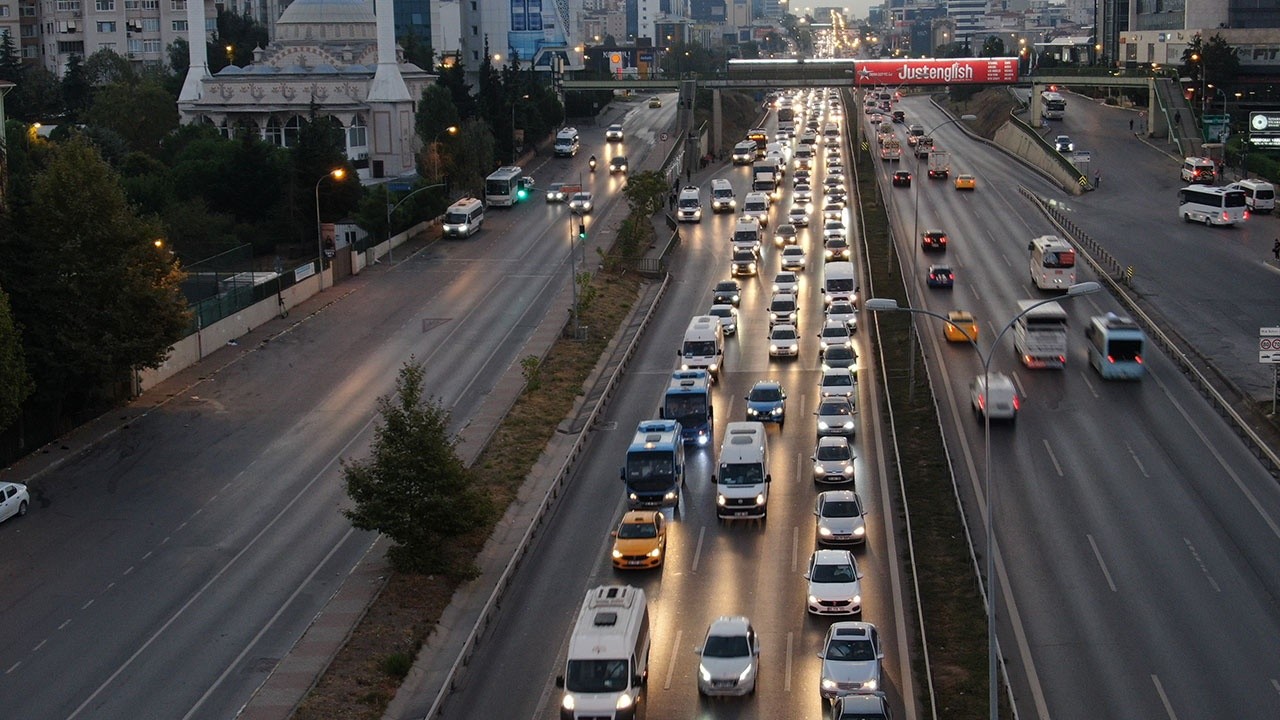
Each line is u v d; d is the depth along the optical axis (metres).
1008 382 74.56
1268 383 79.94
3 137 100.38
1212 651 47.44
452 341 99.12
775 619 51.72
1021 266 116.62
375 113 176.88
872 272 116.31
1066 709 43.47
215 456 74.81
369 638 51.62
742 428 67.50
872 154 195.00
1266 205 137.12
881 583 54.53
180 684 48.84
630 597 47.34
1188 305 99.56
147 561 60.69
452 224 139.12
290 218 134.25
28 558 61.25
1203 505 61.41
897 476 67.25
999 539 58.06
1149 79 189.88
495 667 49.22
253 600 56.22
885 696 43.44
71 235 78.75
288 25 196.38
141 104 185.50
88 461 74.44
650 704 45.34
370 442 76.69
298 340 100.00
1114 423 73.50
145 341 80.12
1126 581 53.56
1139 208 141.25
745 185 171.00
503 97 196.00
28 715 46.91
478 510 58.84
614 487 68.50
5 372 68.75
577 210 149.25
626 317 107.44
